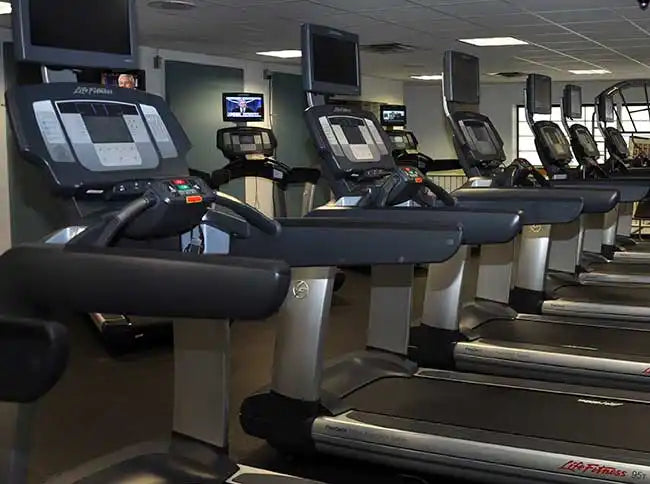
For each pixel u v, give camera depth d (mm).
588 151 7070
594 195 4406
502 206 4074
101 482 2648
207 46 9070
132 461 2789
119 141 2469
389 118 10430
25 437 2178
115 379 4520
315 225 2703
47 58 2385
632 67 11148
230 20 7254
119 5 2596
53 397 4180
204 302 1719
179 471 2746
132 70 2646
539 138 6191
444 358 4379
